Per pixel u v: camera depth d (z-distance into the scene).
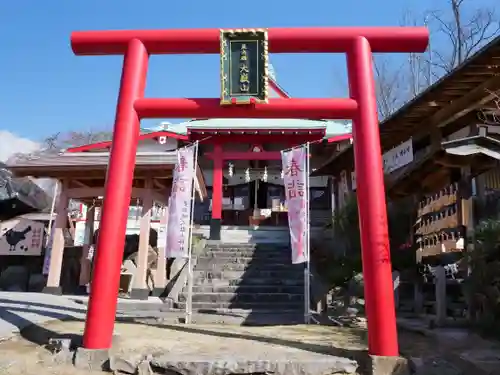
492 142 7.52
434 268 8.69
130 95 7.25
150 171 13.59
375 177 6.78
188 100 7.32
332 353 6.41
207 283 13.22
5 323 7.86
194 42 7.48
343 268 10.97
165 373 5.91
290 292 12.67
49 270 13.95
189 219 9.79
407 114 11.42
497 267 7.41
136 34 7.53
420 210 10.17
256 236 20.30
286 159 10.52
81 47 7.56
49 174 13.80
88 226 16.38
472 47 22.00
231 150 23.58
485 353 6.24
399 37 7.32
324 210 24.30
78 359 6.17
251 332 8.34
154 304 12.20
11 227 17.17
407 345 7.05
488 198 9.54
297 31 7.40
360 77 7.21
